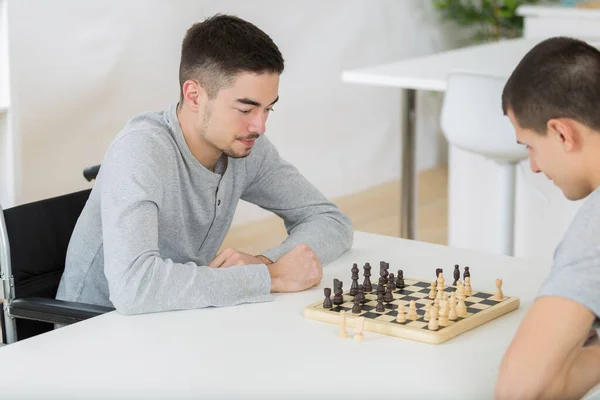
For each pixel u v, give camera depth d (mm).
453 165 4105
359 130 5914
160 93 4539
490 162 3986
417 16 6199
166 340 1681
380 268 1966
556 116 1428
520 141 1513
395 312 1783
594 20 4844
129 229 1892
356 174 5945
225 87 1945
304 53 5402
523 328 1400
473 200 4070
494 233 4035
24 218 2262
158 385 1479
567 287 1363
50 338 1693
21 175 3855
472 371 1530
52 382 1494
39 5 3875
